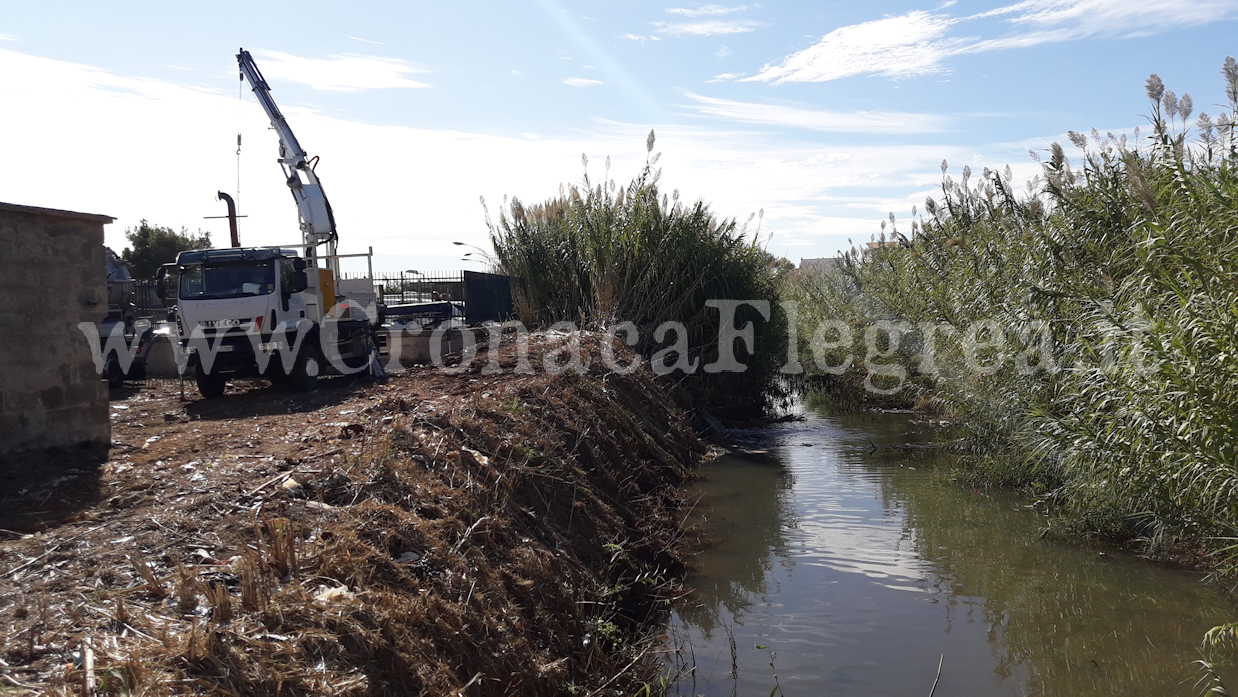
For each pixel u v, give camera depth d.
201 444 8.01
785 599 6.70
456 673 4.10
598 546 6.92
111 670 3.22
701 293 15.05
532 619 5.14
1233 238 6.64
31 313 7.23
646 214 14.89
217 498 5.51
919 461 11.91
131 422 10.79
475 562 5.14
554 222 16.28
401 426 6.80
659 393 13.12
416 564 4.78
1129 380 6.55
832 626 6.12
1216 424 5.90
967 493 9.97
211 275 13.55
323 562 4.38
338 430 7.87
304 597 4.00
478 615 4.65
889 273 17.17
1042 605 6.44
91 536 4.88
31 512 5.54
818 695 5.05
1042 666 5.40
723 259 15.34
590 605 5.88
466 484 6.09
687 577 7.27
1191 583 6.84
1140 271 7.30
